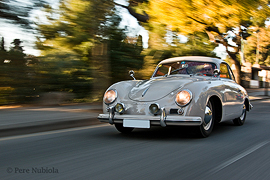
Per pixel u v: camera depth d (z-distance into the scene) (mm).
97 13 10719
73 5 10469
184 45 12992
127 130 5152
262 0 12008
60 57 11047
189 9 11164
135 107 4309
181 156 3441
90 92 11719
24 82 10758
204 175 2744
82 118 6258
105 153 3615
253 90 25453
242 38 18109
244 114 6211
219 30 12969
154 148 3871
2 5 9680
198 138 4566
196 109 4117
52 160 3311
